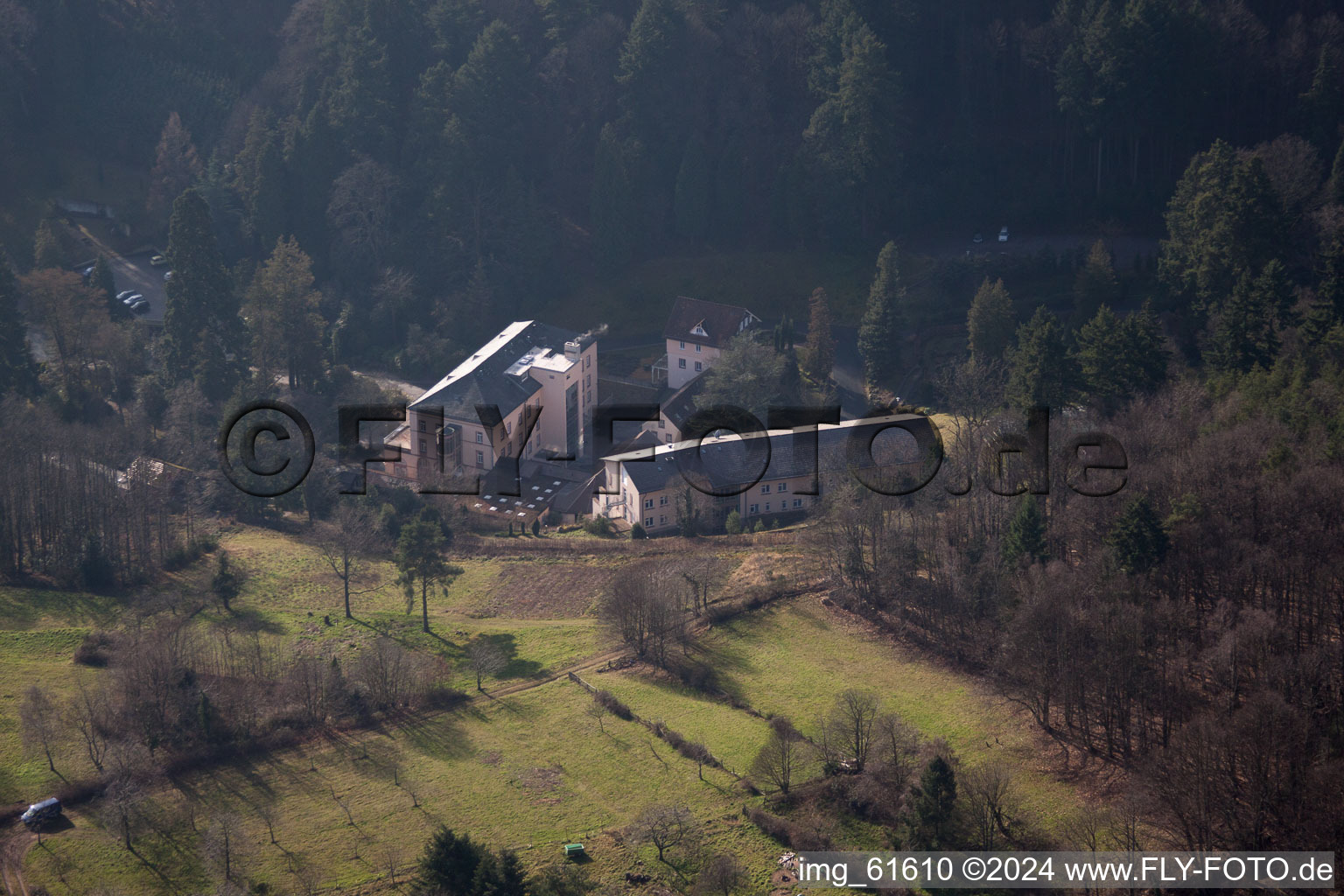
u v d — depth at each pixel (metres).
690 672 107.31
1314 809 77.00
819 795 90.06
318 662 108.38
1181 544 98.06
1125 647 89.94
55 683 109.31
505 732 101.25
